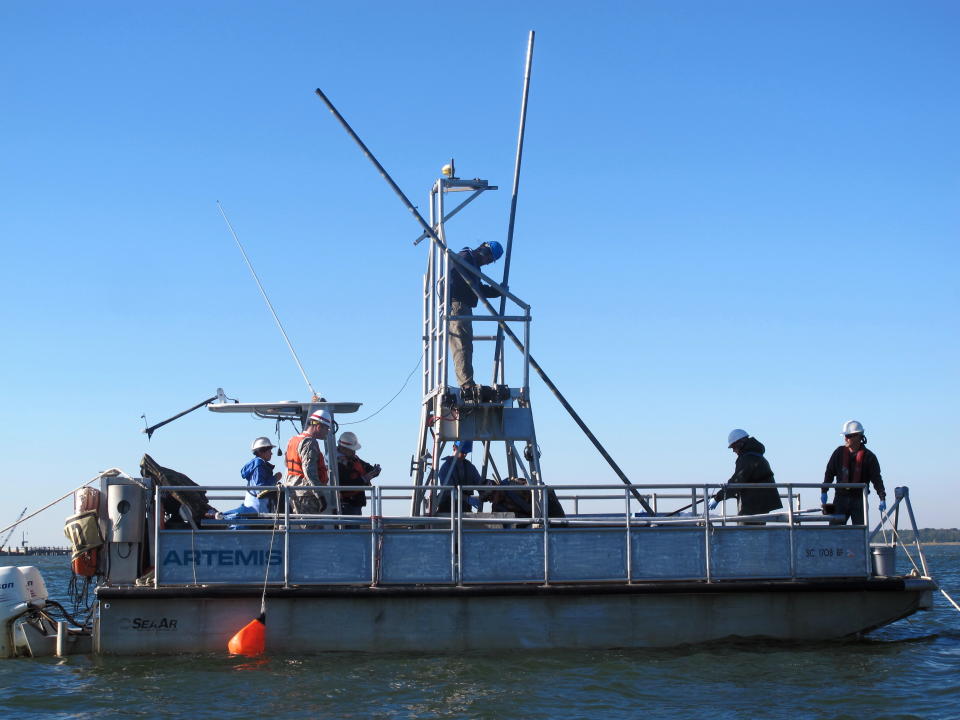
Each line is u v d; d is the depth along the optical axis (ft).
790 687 34.04
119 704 31.71
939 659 38.86
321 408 43.34
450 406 46.55
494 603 39.11
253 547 38.81
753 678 35.27
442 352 47.37
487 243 49.65
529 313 47.32
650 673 35.78
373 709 31.07
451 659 37.70
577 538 40.06
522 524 43.34
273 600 38.40
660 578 40.24
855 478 43.93
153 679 34.78
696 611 40.16
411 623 38.73
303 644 38.27
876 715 30.53
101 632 37.93
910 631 50.37
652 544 40.40
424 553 39.45
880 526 43.04
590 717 30.25
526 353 47.03
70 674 35.88
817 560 41.19
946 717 30.27
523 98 49.78
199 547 38.60
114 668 36.42
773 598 40.65
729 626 40.27
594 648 39.40
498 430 46.68
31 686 34.19
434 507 44.93
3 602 39.73
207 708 31.19
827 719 30.01
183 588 37.83
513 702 31.91
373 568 38.96
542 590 39.01
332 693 32.89
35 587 41.60
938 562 202.08
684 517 41.65
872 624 41.04
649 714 30.60
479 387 45.96
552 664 37.01
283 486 39.11
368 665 36.78
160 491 39.01
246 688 33.55
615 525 42.16
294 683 34.17
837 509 44.16
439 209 49.39
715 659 37.91
